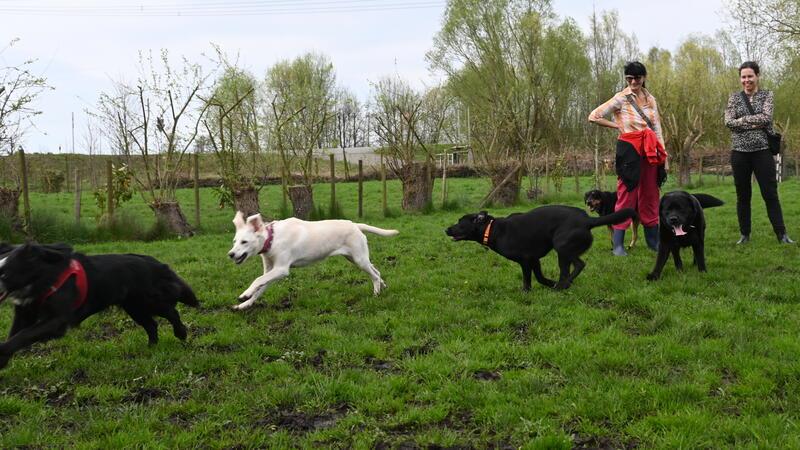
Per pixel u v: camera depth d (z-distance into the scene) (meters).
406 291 6.88
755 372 4.04
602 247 9.28
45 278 4.31
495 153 18.59
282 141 15.05
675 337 4.83
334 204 14.73
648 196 8.40
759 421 3.39
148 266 5.02
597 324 5.33
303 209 14.41
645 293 6.16
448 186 26.27
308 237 6.49
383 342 5.18
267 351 4.98
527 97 28.62
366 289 7.09
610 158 31.62
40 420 3.79
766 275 6.79
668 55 40.50
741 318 5.25
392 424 3.65
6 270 4.15
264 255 6.39
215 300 6.69
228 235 12.61
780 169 27.22
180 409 3.92
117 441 3.45
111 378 4.49
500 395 3.91
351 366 4.67
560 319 5.50
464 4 31.22
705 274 6.88
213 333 5.57
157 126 13.35
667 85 29.14
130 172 13.91
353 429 3.62
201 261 9.11
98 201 14.35
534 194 19.44
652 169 8.27
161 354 4.93
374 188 25.83
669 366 4.30
